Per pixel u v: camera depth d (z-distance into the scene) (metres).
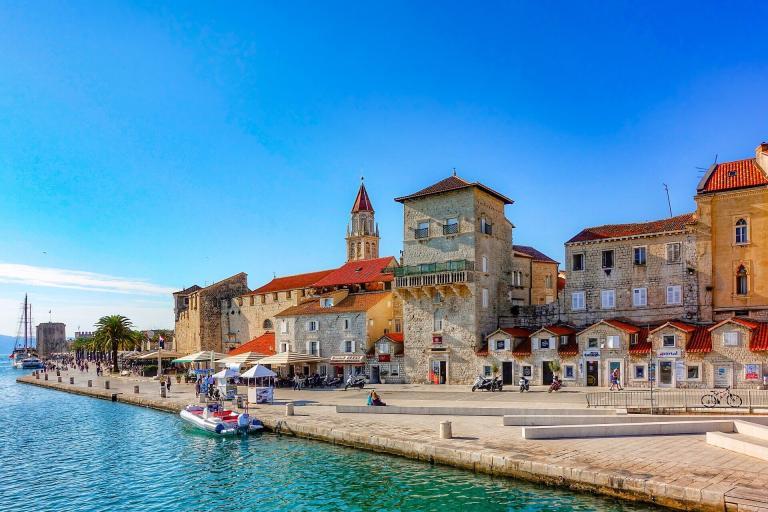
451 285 63.69
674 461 25.75
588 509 23.34
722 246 54.38
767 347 47.06
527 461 26.84
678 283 56.22
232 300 111.00
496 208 69.69
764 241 52.34
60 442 43.25
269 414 45.44
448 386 62.56
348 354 73.06
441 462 30.58
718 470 24.11
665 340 52.25
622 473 24.17
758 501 20.25
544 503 24.27
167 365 117.50
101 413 59.22
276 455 35.44
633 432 31.52
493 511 24.03
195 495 28.72
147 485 30.72
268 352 83.06
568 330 59.59
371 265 84.81
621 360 54.16
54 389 94.31
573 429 31.69
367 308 72.06
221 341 113.56
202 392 61.41
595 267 61.44
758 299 52.38
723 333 49.66
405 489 27.42
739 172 55.59
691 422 31.52
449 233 65.94
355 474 30.28
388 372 69.12
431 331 66.19
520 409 38.75
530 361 59.16
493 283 67.44
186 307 135.38
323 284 84.19
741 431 30.62
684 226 56.09
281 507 26.48
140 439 43.25
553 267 82.75
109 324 116.31
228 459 35.22
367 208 137.25
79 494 29.44
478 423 37.50
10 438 45.50
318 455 34.78
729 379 49.03
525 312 65.88
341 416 43.06
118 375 110.88
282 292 97.56
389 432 35.62
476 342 62.84
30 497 29.06
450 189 65.69
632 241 59.22
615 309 59.72
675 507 22.08
